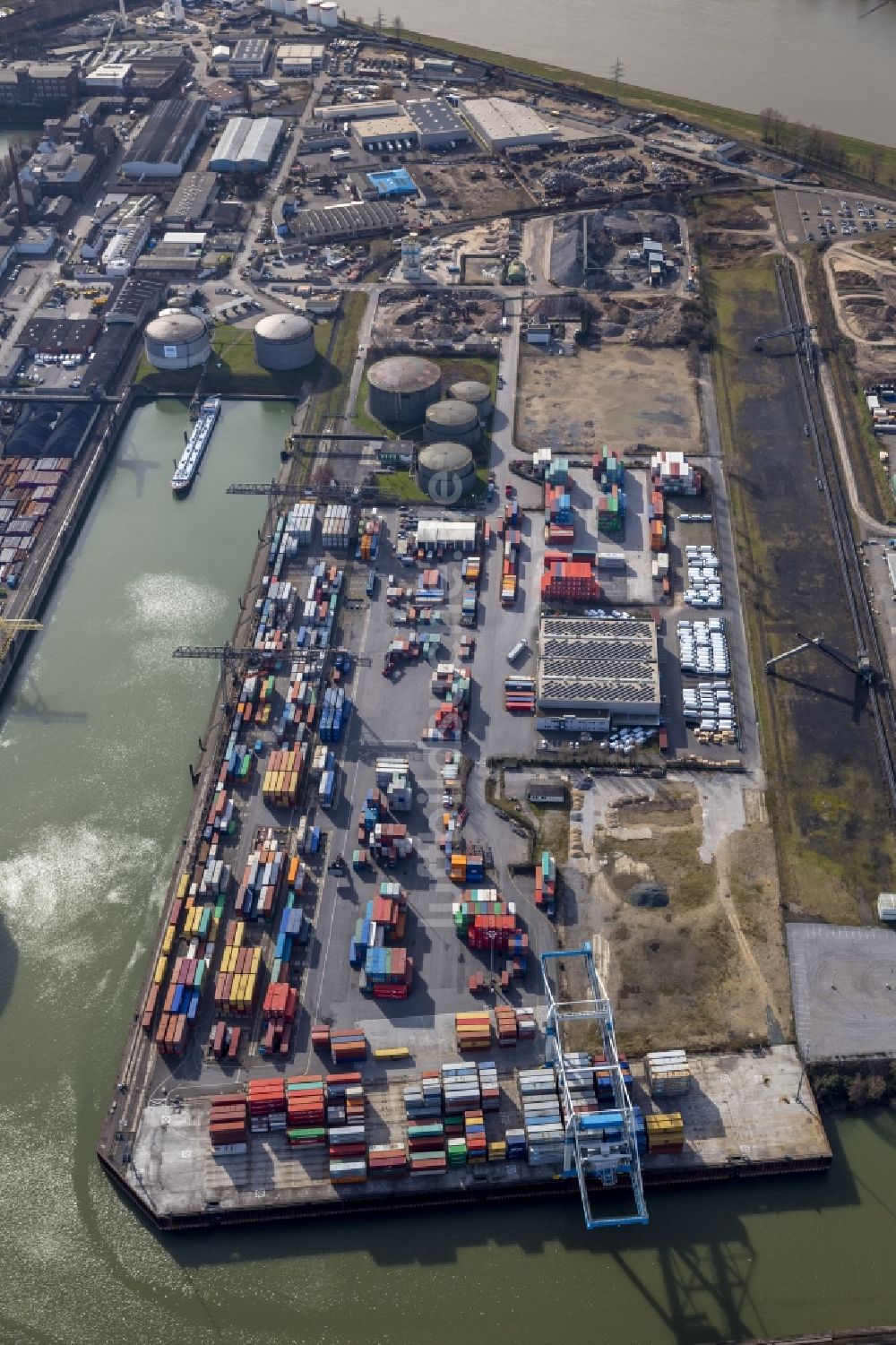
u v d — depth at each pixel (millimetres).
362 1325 195875
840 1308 197000
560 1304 198125
